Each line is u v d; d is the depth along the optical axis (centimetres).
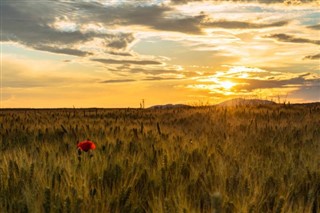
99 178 441
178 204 379
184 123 1326
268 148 702
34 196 390
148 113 1978
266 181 457
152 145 611
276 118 1463
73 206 368
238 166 529
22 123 1310
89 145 554
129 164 496
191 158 566
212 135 906
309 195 404
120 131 907
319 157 597
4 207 379
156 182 454
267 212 380
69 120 1423
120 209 388
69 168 478
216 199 312
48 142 780
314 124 1178
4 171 471
